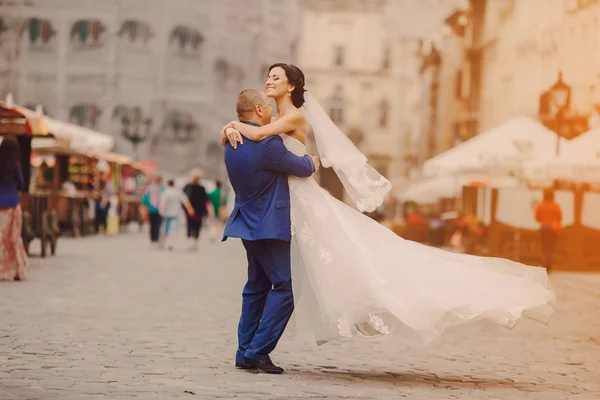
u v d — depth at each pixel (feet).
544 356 33.27
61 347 30.60
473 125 189.06
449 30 215.72
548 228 85.15
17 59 258.37
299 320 26.53
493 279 26.40
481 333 39.42
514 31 162.20
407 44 345.72
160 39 262.26
